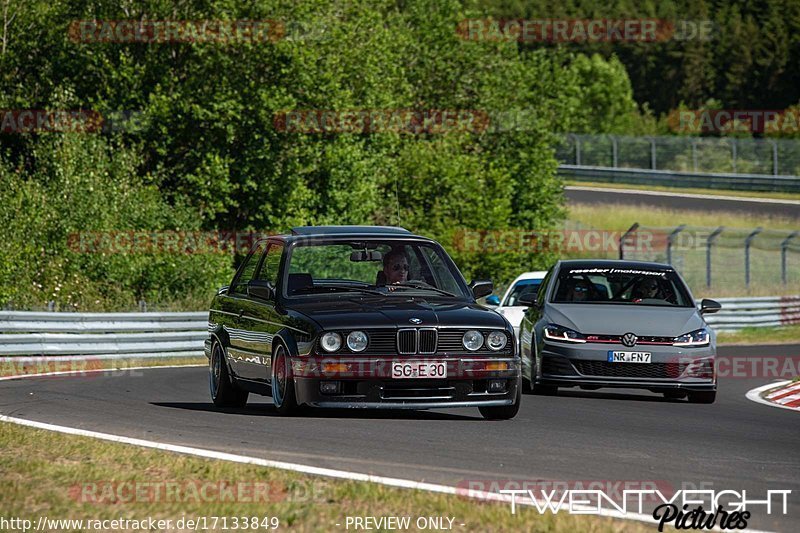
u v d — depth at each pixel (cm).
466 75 15575
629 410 4488
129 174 11000
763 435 3791
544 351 4956
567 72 17625
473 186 13338
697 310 5184
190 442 3206
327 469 2742
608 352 4850
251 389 4050
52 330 7231
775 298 11631
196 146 11812
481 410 3922
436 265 4069
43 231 9612
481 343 3662
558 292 5300
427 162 13150
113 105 11444
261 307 3978
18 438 3188
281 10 11688
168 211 10794
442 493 2458
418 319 3628
